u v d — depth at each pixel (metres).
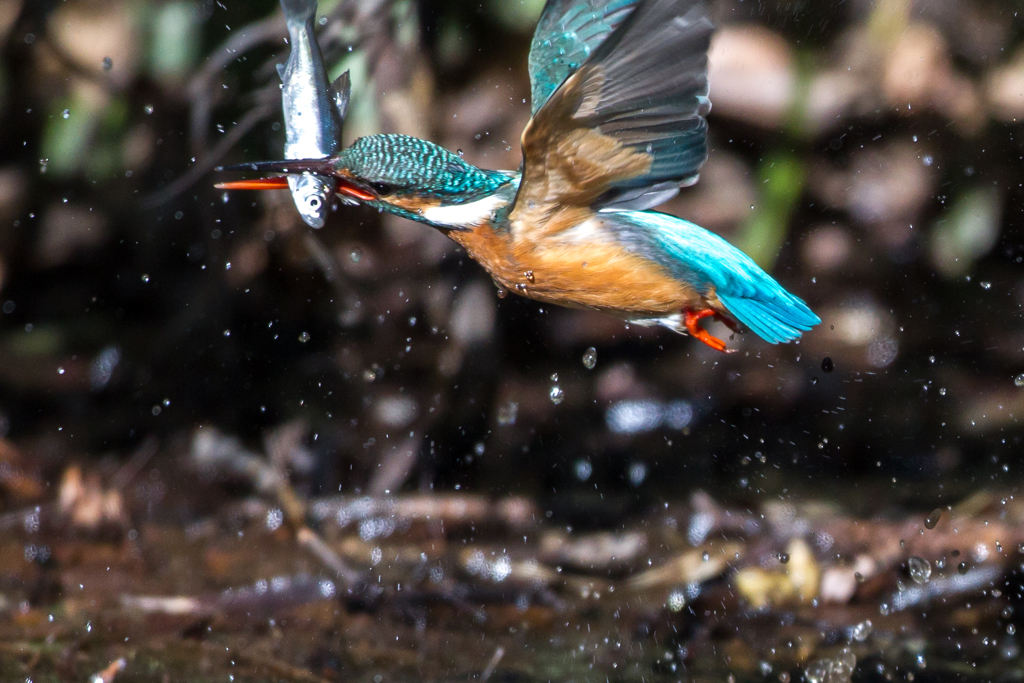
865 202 13.40
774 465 11.29
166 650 7.18
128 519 9.66
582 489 10.92
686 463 11.39
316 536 9.50
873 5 12.80
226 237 12.05
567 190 5.65
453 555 9.23
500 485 10.92
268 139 11.46
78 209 13.18
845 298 13.51
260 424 11.84
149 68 12.11
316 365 12.33
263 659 7.08
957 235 13.20
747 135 13.33
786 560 8.60
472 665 7.06
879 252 13.47
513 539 9.69
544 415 11.99
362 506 10.26
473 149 11.47
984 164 13.02
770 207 11.96
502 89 11.50
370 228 12.01
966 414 11.91
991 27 12.72
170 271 13.25
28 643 7.20
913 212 13.30
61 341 13.27
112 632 7.45
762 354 13.10
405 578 8.63
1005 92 12.77
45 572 8.54
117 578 8.46
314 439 11.36
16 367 12.87
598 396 12.46
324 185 5.67
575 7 6.37
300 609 8.02
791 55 12.92
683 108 5.30
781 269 13.63
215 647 7.27
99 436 11.71
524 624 7.84
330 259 11.40
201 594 8.12
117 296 13.55
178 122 12.17
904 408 12.13
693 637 7.63
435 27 10.99
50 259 13.42
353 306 12.09
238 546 9.30
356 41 9.74
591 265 5.90
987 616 7.95
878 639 7.59
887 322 13.23
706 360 13.07
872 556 8.79
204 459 11.11
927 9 12.78
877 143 13.27
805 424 12.03
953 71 12.84
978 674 6.99
